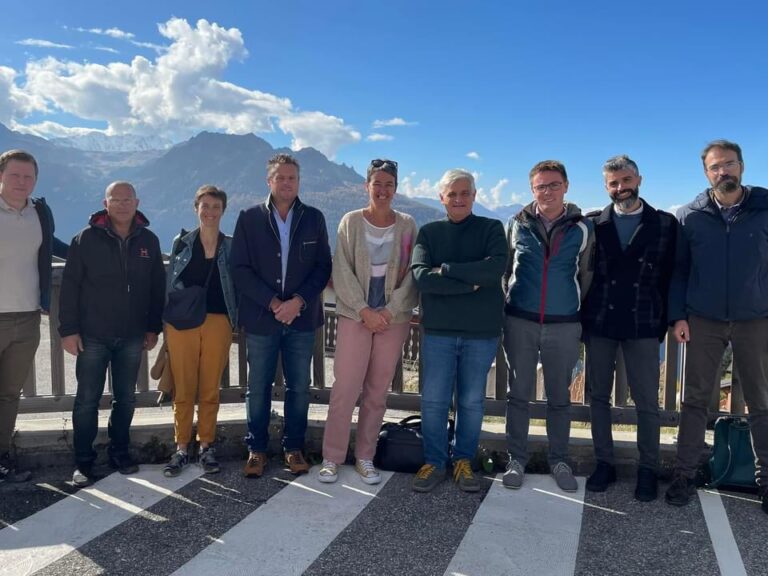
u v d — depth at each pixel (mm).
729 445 3535
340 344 3695
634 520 3164
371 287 3664
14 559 2662
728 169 3229
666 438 4004
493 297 3570
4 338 3400
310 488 3527
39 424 3924
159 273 3783
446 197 3590
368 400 3744
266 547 2807
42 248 3500
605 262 3551
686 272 3449
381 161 3625
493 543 2887
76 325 3498
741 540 2941
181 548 2781
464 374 3643
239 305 3738
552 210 3561
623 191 3438
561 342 3570
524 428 3725
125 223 3564
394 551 2793
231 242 3750
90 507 3215
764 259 3225
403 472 3791
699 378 3422
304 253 3672
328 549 2799
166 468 3656
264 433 3760
